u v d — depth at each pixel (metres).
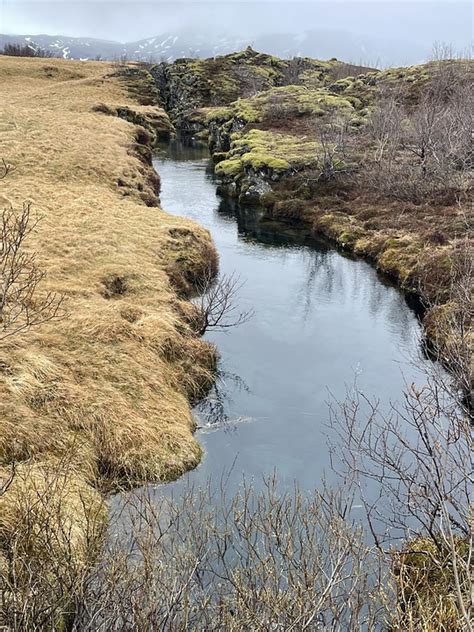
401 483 11.00
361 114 51.19
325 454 12.56
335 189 36.03
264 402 14.80
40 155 31.22
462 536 8.45
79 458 10.75
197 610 5.97
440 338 14.64
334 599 6.20
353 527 8.37
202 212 34.66
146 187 33.09
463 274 15.50
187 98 78.75
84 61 94.50
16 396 11.34
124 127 44.91
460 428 7.50
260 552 7.43
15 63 80.62
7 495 8.64
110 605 5.52
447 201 30.77
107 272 18.95
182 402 13.89
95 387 12.67
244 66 86.81
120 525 9.12
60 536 7.69
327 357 17.42
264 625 5.09
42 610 5.40
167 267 21.36
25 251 18.83
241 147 45.28
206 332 18.72
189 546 6.58
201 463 12.10
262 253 27.75
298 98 57.09
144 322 15.92
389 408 14.34
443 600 6.57
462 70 54.12
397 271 24.31
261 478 11.60
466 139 34.00
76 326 14.57
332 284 23.81
